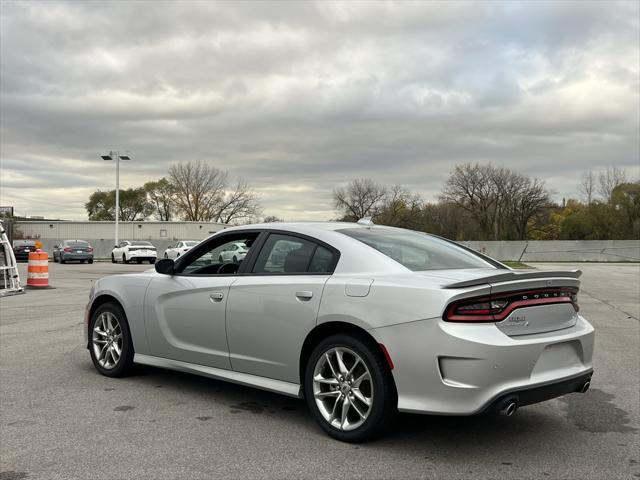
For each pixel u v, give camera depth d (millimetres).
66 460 3645
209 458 3695
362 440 3959
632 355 7316
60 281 18938
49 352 7035
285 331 4309
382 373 3805
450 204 74500
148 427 4301
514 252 52062
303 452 3812
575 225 60812
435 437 4141
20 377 5801
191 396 5160
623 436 4223
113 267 31062
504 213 71875
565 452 3873
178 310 5125
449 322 3570
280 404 4934
